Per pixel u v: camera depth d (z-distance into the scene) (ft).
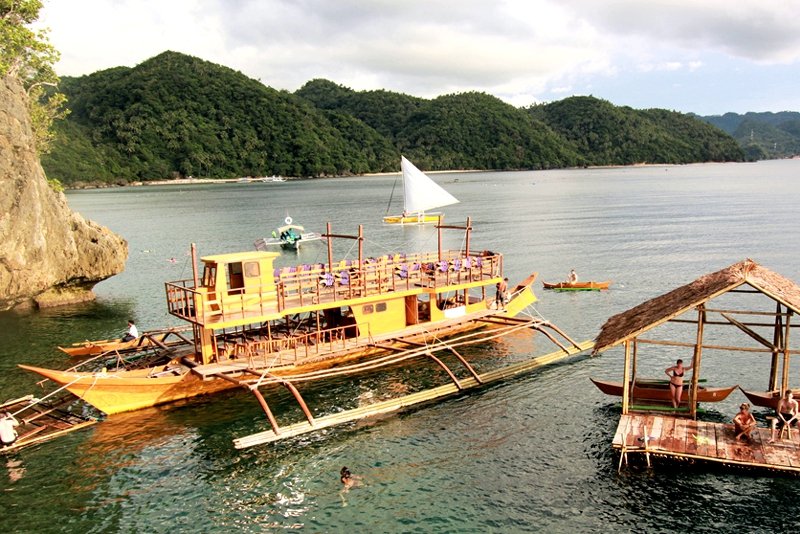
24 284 131.95
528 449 79.92
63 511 67.36
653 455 74.95
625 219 361.10
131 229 353.31
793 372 105.70
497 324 129.59
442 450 79.97
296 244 282.56
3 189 123.95
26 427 87.30
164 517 66.08
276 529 63.67
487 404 94.53
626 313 88.38
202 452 80.18
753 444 72.59
